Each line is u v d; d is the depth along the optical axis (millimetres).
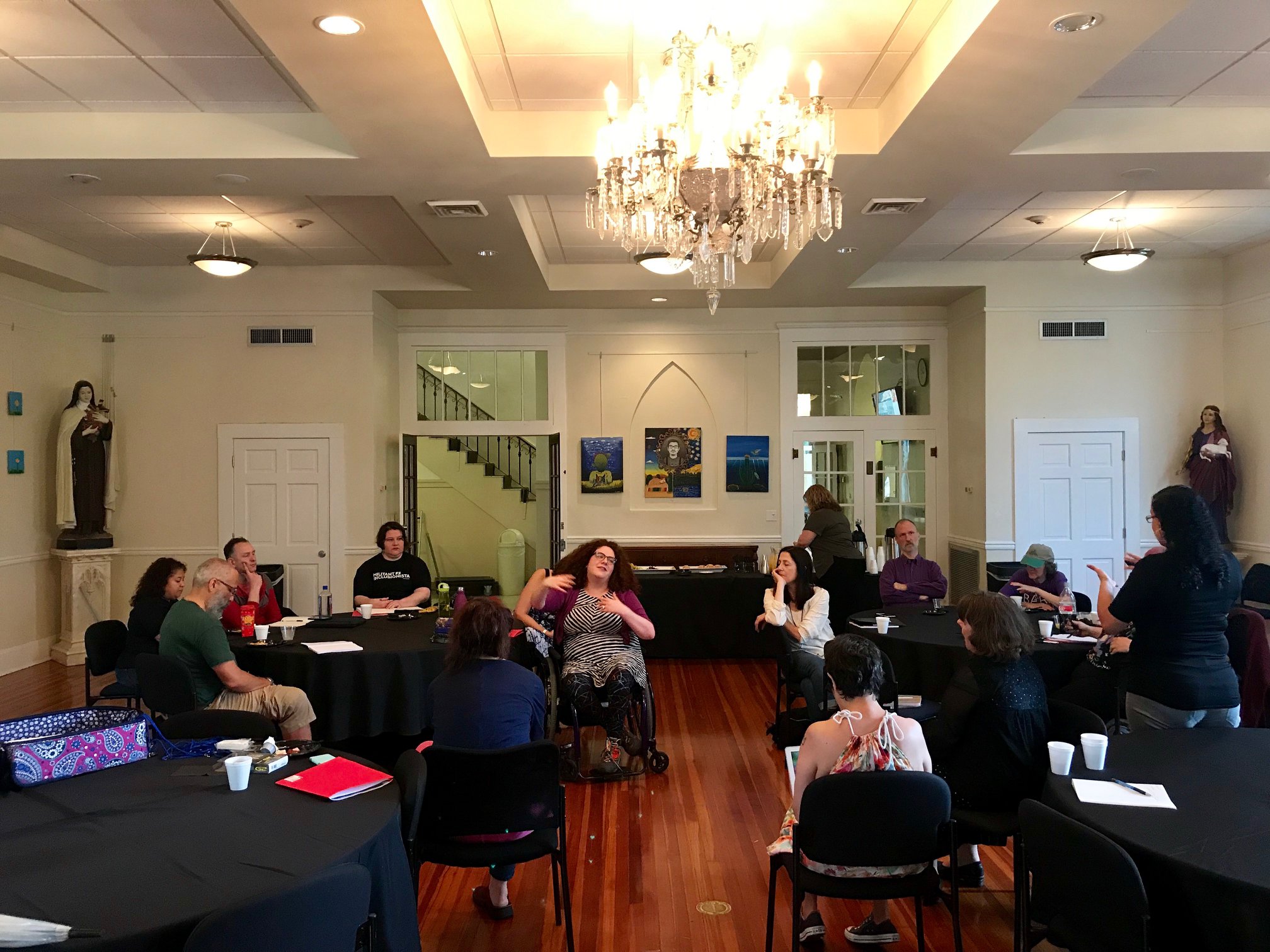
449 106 4105
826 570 7430
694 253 4535
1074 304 8320
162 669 4098
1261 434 7793
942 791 2590
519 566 11570
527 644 5113
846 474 9281
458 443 11914
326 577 8305
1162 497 3242
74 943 1716
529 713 3342
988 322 8320
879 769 2730
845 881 2670
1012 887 3555
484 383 9258
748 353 9250
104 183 5113
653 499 9234
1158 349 8344
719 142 3967
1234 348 8133
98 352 8320
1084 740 2678
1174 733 3025
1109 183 5242
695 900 3496
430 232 6301
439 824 2889
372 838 2227
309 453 8320
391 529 6238
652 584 8070
